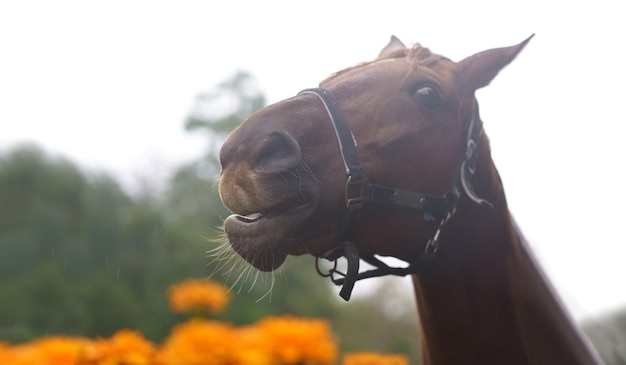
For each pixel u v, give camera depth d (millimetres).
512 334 3535
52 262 18922
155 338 17031
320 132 3186
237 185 2971
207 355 2377
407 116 3357
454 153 3457
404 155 3324
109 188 23359
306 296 20516
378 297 23391
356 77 3428
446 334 3564
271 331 2514
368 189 3234
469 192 3395
